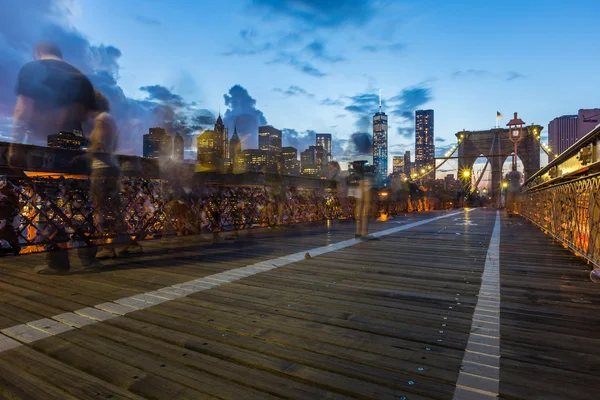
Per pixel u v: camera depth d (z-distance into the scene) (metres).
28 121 3.94
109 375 1.50
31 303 2.52
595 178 3.87
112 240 4.80
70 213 4.62
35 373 1.52
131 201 5.39
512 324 2.12
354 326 2.08
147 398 1.33
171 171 6.06
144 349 1.76
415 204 22.23
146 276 3.41
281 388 1.40
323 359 1.65
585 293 2.83
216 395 1.35
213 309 2.40
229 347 1.78
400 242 6.16
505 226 10.01
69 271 3.57
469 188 57.78
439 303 2.55
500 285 3.09
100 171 4.25
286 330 2.01
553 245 5.82
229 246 5.54
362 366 1.58
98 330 2.01
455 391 1.37
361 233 6.55
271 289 2.93
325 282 3.19
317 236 7.00
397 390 1.38
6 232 4.28
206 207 6.99
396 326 2.08
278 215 9.05
